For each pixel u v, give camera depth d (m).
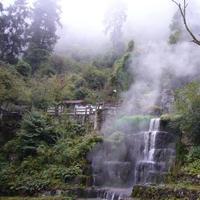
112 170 10.98
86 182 10.80
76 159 12.12
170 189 6.81
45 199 9.34
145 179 9.79
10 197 10.22
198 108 10.05
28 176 11.73
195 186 7.19
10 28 29.78
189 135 10.16
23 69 25.53
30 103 17.64
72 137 14.26
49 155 12.88
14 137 15.70
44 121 14.76
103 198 9.34
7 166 12.91
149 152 10.96
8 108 18.64
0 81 16.61
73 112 16.62
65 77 25.45
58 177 11.25
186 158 9.27
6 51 29.14
